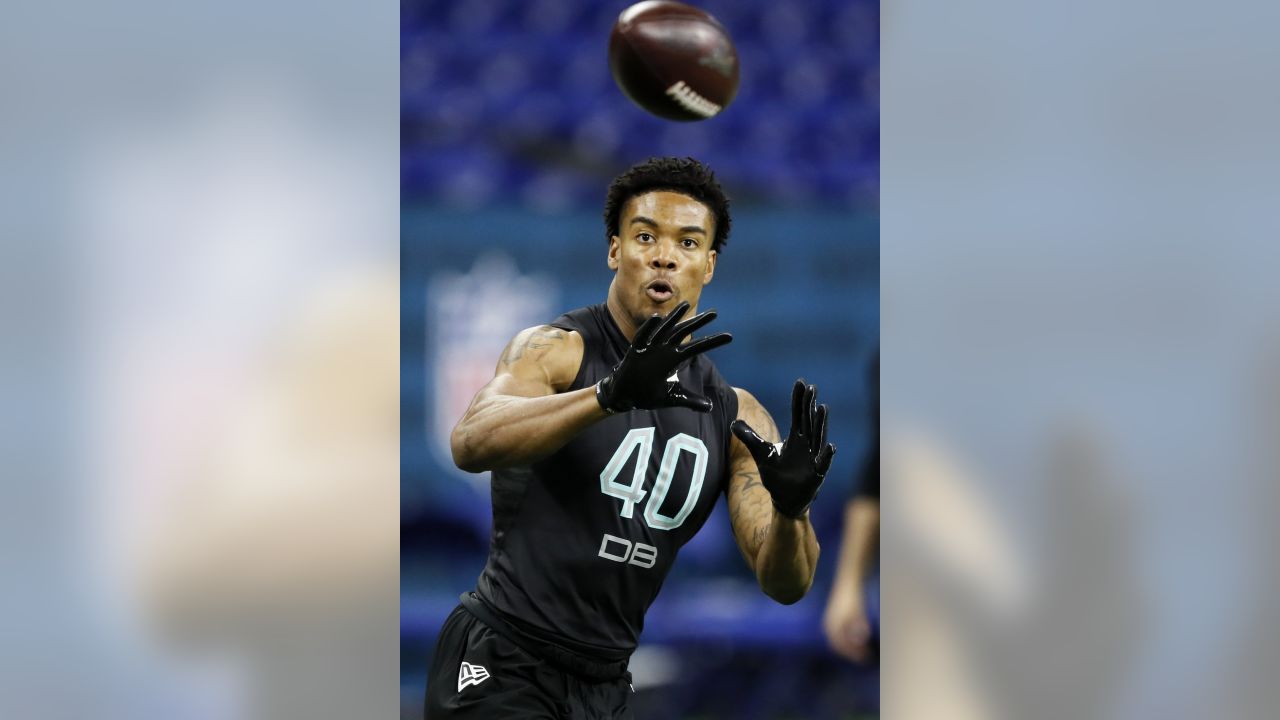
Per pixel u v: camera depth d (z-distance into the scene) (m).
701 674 16.20
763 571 7.94
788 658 16.25
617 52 8.14
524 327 17.48
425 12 18.70
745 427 7.57
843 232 18.45
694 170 8.20
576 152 18.45
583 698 8.11
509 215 17.88
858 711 16.06
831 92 19.36
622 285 8.20
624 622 8.25
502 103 18.41
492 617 8.10
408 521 16.34
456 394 16.94
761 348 18.09
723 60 8.10
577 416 6.84
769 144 18.95
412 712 15.99
